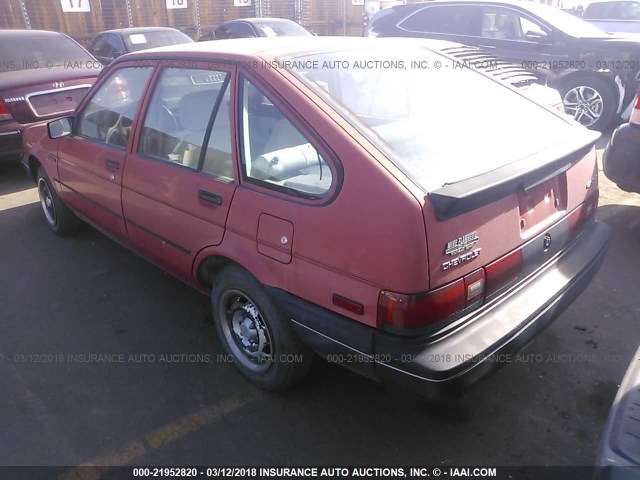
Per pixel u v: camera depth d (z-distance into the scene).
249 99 2.55
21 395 2.81
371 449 2.45
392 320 1.99
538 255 2.43
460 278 2.06
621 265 3.98
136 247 3.49
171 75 3.02
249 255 2.48
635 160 4.09
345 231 2.08
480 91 3.00
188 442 2.50
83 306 3.63
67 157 3.96
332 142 2.20
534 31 7.68
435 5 8.45
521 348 2.30
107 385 2.88
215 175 2.68
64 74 6.29
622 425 1.72
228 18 15.84
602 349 3.06
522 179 2.18
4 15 12.74
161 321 3.45
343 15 17.42
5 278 4.02
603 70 7.32
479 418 2.60
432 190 2.01
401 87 2.76
